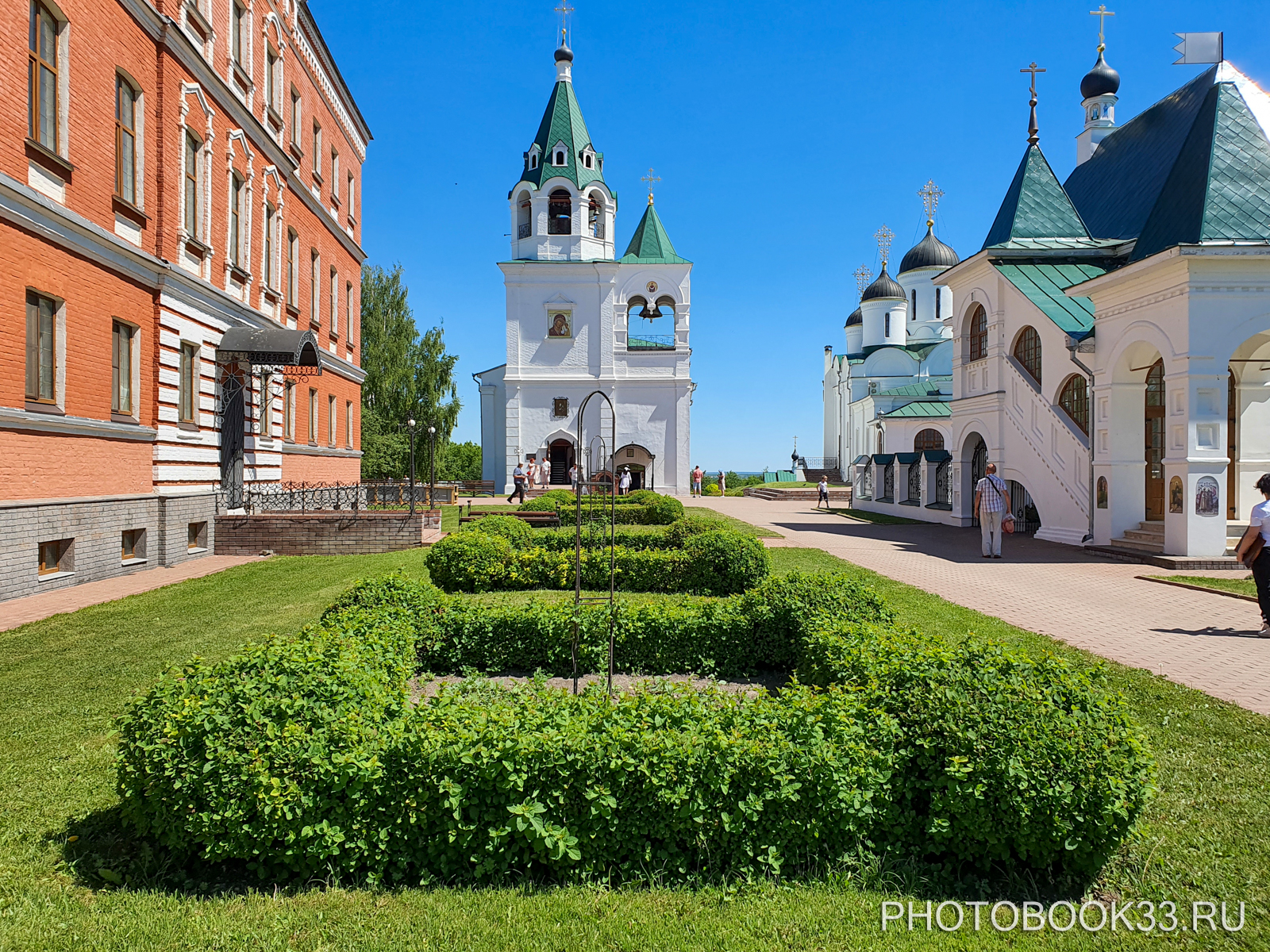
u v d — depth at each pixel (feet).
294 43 71.51
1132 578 43.06
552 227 136.26
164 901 12.07
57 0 37.93
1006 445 68.80
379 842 12.59
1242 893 12.32
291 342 54.80
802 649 22.91
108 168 42.60
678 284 133.18
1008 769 12.57
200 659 14.98
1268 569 28.58
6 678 23.12
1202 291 45.80
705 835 12.73
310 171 76.54
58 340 38.65
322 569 45.24
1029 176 71.00
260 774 12.40
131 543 45.50
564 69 135.03
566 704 14.44
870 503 108.06
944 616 32.01
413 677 22.81
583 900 12.06
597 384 133.28
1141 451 53.78
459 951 10.89
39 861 13.15
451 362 160.15
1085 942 11.33
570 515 65.05
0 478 34.53
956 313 78.59
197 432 51.72
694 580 37.96
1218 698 21.33
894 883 12.65
